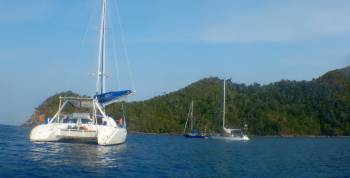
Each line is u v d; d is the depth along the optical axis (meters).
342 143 65.62
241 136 71.81
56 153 22.27
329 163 24.59
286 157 28.92
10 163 17.38
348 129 121.62
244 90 142.75
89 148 26.28
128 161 20.59
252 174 17.86
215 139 72.81
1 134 47.31
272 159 26.61
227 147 42.97
